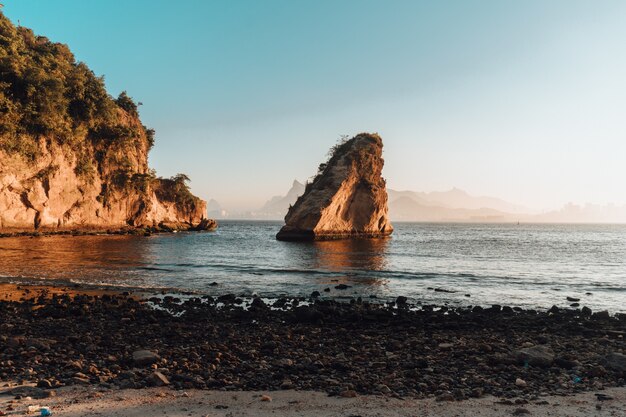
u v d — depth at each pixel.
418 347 14.22
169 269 35.91
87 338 14.71
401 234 136.12
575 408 8.71
